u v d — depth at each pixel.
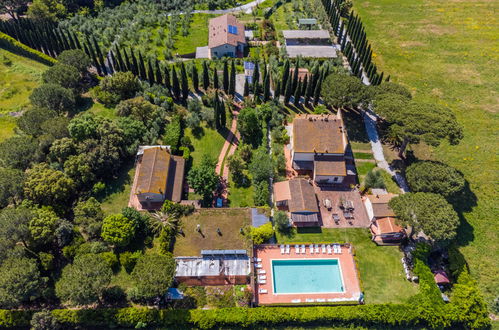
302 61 100.56
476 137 79.69
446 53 108.12
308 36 112.00
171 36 115.12
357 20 111.81
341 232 61.12
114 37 112.19
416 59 106.06
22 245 53.16
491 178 70.62
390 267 56.41
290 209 61.84
